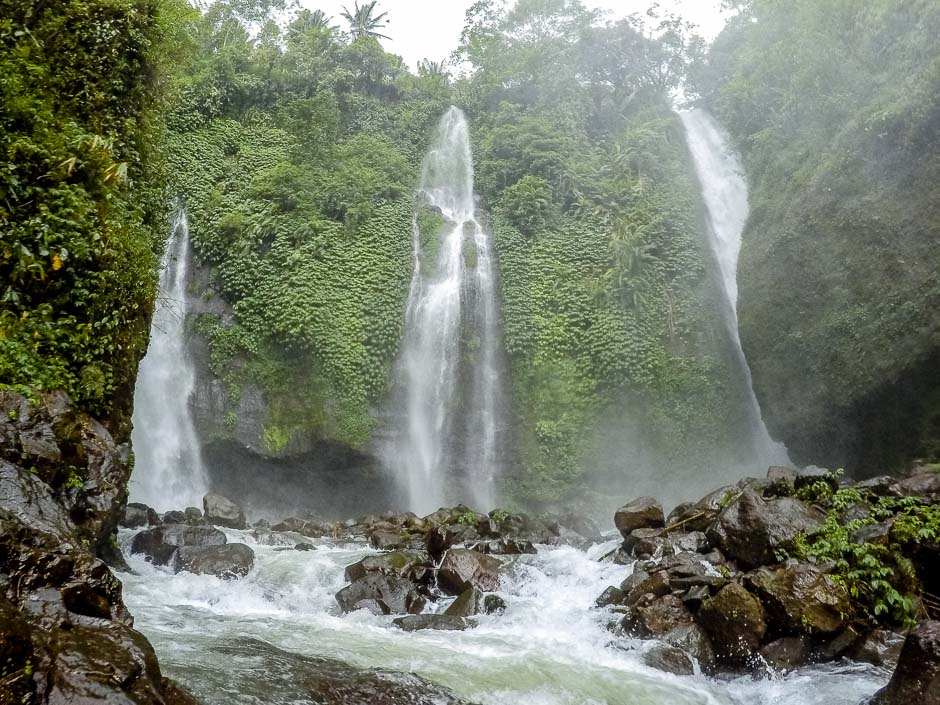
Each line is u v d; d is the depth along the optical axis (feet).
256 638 19.13
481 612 24.14
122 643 12.32
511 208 75.87
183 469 63.62
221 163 78.59
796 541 23.57
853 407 48.73
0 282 22.59
